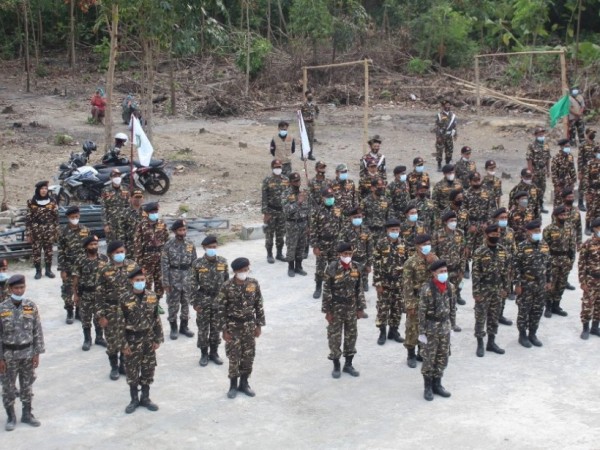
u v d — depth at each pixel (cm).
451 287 1067
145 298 1012
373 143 1828
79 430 977
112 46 2423
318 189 1620
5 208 1928
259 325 1067
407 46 3984
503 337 1285
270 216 1639
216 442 948
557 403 1047
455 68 3912
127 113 2967
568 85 3341
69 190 2012
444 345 1045
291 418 1009
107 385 1108
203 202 2084
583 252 1262
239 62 3631
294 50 3759
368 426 986
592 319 1286
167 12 2503
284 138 2138
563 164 1948
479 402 1051
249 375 1084
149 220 1361
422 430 973
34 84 3981
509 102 3344
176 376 1138
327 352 1223
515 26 3800
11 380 978
